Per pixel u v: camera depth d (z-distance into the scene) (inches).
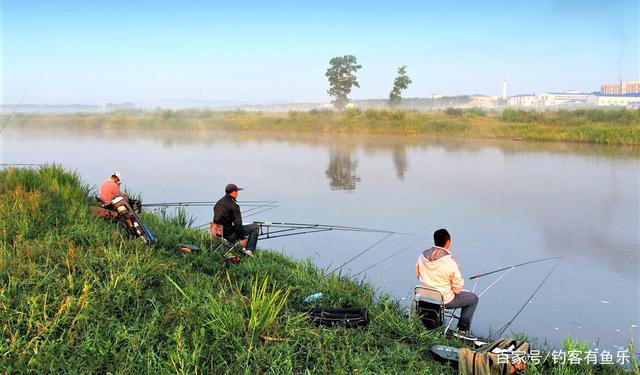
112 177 400.8
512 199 620.4
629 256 381.7
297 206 598.2
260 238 425.7
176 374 179.3
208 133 2260.1
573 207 566.3
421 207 581.9
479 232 462.0
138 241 312.5
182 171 933.2
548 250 402.0
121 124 2874.0
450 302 248.1
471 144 1405.0
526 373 200.8
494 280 337.4
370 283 328.2
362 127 1998.0
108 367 181.3
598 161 979.3
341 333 226.7
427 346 224.8
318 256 392.8
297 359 200.4
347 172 892.6
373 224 499.5
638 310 283.9
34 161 1103.0
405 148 1328.7
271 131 2303.2
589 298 303.9
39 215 351.6
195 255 319.6
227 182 793.6
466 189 701.3
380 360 204.1
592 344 243.8
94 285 238.1
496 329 263.4
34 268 244.2
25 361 181.0
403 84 3078.2
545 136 1467.8
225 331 204.4
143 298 232.2
